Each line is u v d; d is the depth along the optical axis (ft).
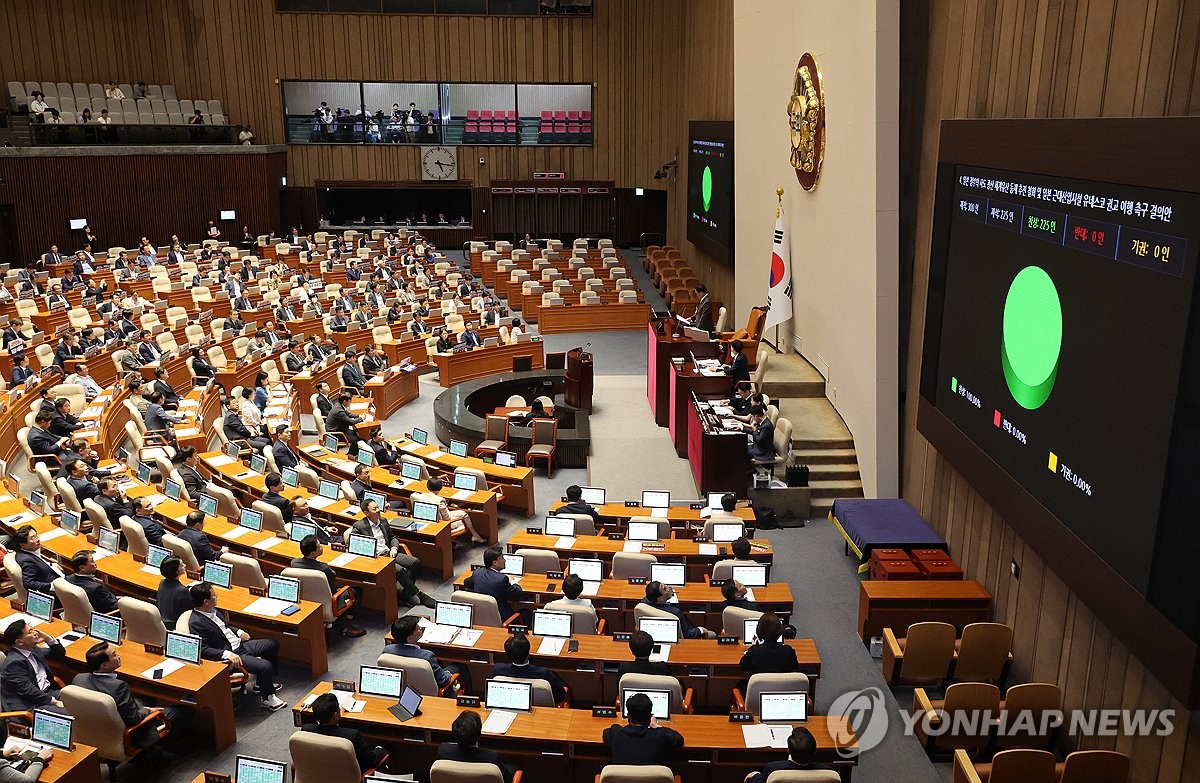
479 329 84.28
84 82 122.52
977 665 32.12
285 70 127.24
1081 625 28.12
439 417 61.87
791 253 64.44
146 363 69.15
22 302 82.02
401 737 26.89
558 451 57.47
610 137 132.26
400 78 127.95
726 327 87.35
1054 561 27.50
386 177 132.36
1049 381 27.86
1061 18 28.71
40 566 34.71
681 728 26.48
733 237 84.02
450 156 132.16
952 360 35.83
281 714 31.78
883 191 43.68
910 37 42.96
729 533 39.93
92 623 30.91
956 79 37.32
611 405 67.67
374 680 28.19
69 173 111.96
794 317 64.59
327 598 35.19
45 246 111.04
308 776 25.22
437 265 113.60
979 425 33.19
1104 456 24.75
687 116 111.75
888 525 41.47
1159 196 22.22
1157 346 22.30
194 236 123.54
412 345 78.89
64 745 25.29
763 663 29.30
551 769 26.73
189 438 54.80
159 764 28.84
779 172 66.64
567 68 129.39
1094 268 25.26
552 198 135.23
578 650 30.58
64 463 43.19
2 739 24.14
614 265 112.27
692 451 54.39
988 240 32.22
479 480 46.83
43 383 62.08
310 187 132.36
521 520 49.65
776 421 51.11
